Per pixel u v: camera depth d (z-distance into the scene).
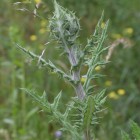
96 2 7.49
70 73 2.89
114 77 6.72
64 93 6.36
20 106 6.34
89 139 2.84
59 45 2.82
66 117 2.89
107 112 5.65
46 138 5.87
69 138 5.34
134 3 7.46
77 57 2.84
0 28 7.76
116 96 6.31
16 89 6.09
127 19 7.32
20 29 7.44
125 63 6.79
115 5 7.41
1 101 6.78
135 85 6.53
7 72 6.96
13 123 5.92
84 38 6.97
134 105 6.36
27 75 6.53
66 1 7.36
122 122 5.99
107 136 5.68
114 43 5.20
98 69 6.40
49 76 6.48
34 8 2.97
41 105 2.89
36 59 2.92
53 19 2.76
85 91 2.89
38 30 7.24
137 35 7.11
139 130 2.86
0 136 5.99
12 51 6.20
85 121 2.78
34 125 5.99
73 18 2.78
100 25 2.98
